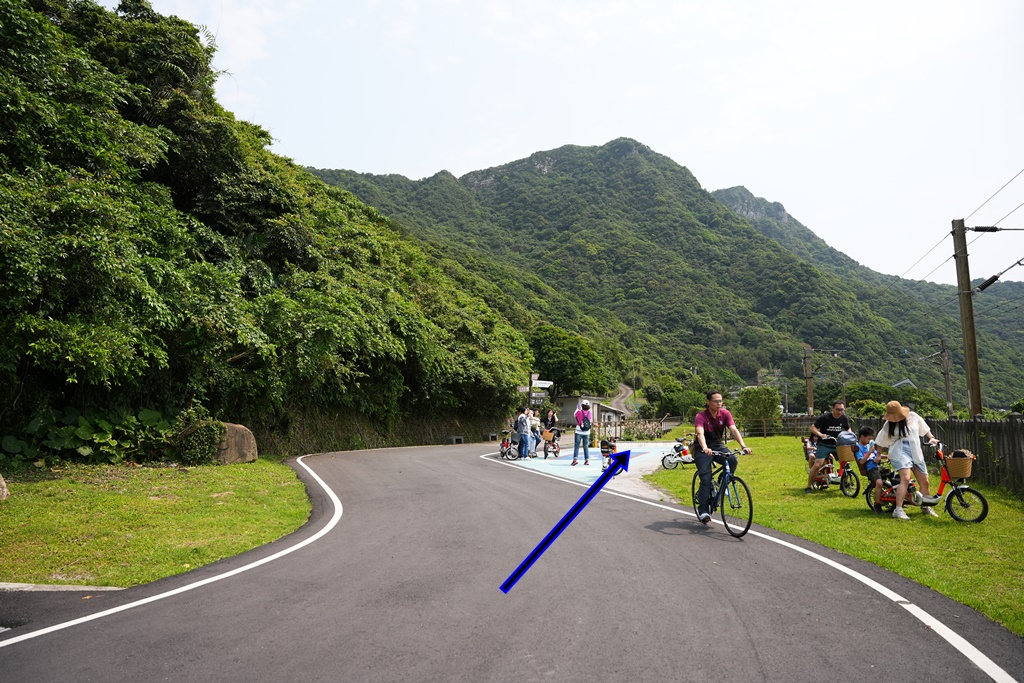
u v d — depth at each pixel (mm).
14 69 13406
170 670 3990
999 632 4438
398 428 30547
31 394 13156
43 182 12539
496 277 115438
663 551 6926
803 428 39875
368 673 3871
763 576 5891
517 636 4438
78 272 11938
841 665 3891
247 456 16016
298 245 23594
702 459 8430
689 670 3834
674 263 166500
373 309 25547
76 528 8344
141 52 21500
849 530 7980
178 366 16703
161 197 19359
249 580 6164
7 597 5789
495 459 20172
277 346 18844
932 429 14711
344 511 10297
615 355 119312
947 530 7887
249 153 27453
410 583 5879
